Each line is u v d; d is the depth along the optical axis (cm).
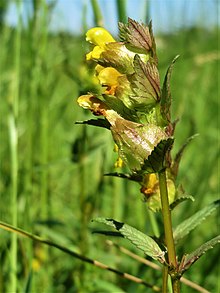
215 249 26
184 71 46
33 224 25
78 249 26
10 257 22
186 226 17
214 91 46
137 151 15
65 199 33
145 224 27
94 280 23
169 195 17
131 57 15
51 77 32
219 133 40
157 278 23
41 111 29
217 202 17
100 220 15
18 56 26
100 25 24
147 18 24
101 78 15
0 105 32
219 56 41
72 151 27
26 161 28
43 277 25
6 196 27
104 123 15
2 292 23
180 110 36
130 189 30
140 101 15
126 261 26
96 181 30
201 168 34
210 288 25
